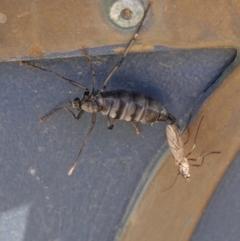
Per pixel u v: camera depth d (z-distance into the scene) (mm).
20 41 158
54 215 172
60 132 169
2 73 165
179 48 162
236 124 165
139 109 165
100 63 166
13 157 169
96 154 169
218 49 164
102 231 172
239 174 171
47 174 170
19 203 172
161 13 158
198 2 157
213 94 165
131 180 170
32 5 155
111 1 156
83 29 158
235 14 158
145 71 167
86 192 171
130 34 160
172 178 169
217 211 173
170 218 172
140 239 172
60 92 167
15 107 167
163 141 169
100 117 169
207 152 169
